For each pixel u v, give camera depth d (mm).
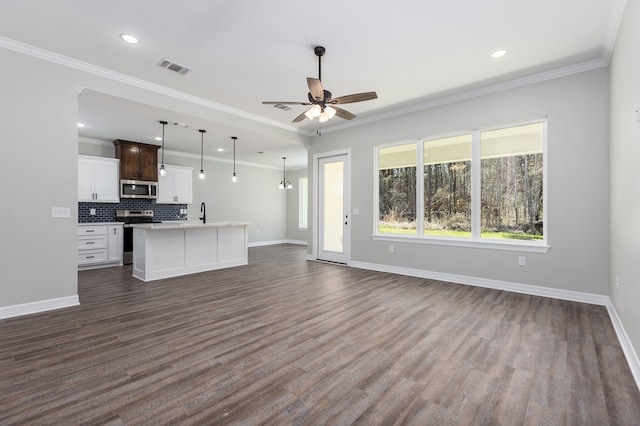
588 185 3432
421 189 4871
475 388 1818
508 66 3510
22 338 2494
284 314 3096
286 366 2070
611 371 2004
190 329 2705
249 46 3070
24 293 3031
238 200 8859
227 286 4227
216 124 4898
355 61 3389
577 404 1669
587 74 3432
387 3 2420
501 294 3795
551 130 3660
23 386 1825
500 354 2238
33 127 3070
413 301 3520
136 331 2654
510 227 4059
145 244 4559
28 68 3047
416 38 2936
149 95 3979
